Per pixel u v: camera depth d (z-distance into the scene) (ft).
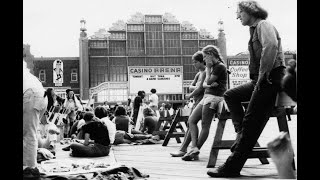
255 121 12.03
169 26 138.21
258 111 11.96
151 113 37.86
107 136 21.76
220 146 15.30
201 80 19.51
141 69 132.57
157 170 14.96
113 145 29.37
